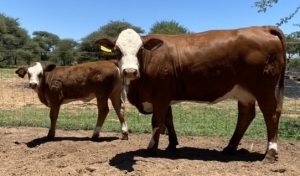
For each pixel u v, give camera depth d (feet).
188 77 12.19
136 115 25.26
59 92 16.31
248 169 11.34
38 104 31.58
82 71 16.30
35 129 19.21
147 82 12.17
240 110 13.28
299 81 45.11
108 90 16.19
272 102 11.97
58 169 11.54
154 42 11.65
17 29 125.39
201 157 12.98
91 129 19.53
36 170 11.53
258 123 22.49
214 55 11.99
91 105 31.37
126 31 11.43
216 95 12.37
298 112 28.43
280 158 12.81
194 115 25.94
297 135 18.33
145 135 17.60
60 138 16.80
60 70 16.52
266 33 12.02
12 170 11.67
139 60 11.65
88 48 56.54
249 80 11.96
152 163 11.75
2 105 30.35
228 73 12.01
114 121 22.52
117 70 16.15
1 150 14.46
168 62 12.10
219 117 25.20
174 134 13.65
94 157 12.74
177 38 12.55
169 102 12.37
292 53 31.58
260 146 15.10
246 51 11.82
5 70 69.51
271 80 11.87
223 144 15.48
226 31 12.37
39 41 143.43
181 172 10.93
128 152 13.25
